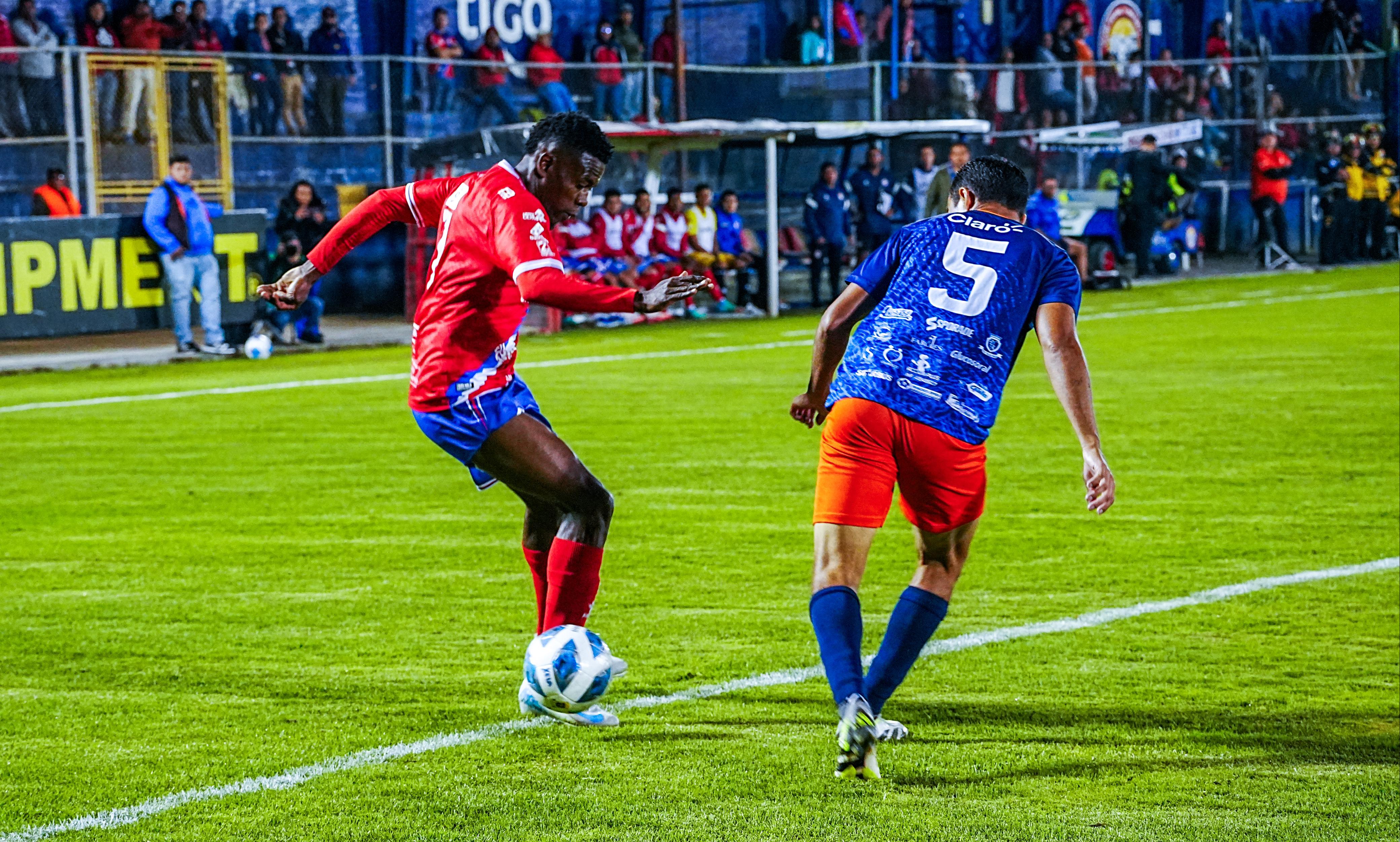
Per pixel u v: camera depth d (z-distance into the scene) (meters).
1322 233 39.09
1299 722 6.83
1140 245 36.03
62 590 9.53
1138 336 24.08
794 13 39.97
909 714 6.97
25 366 22.41
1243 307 28.81
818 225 30.45
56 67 26.84
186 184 23.53
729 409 17.17
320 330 26.66
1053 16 44.62
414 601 9.20
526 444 6.85
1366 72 42.56
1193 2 46.78
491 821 5.72
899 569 9.99
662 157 32.75
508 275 6.71
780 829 5.62
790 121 35.78
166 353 24.20
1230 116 40.84
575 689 6.59
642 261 28.23
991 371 6.24
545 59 32.91
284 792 6.05
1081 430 6.05
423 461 14.15
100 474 13.61
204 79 27.97
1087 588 9.34
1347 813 5.73
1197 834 5.53
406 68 30.22
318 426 16.30
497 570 9.99
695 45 39.16
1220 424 15.66
